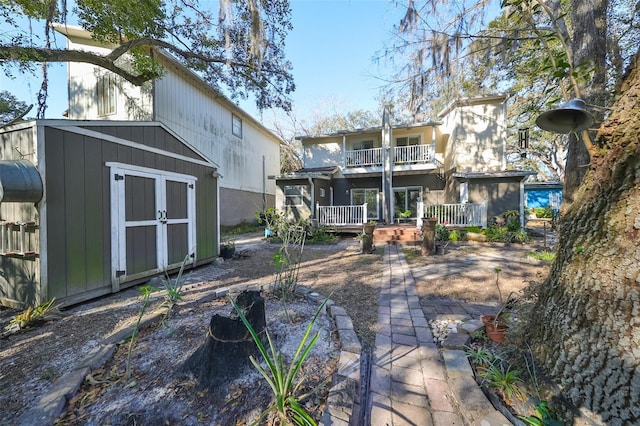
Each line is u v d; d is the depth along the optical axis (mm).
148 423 1525
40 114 8156
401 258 6879
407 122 12219
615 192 1460
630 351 1271
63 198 3385
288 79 10281
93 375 1941
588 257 1520
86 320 3047
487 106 11648
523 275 4984
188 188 5547
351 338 2447
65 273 3395
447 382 1979
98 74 9602
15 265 3398
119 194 4102
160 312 2980
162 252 4871
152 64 7941
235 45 8289
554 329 1643
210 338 1908
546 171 23047
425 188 13180
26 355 2309
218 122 13219
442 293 4059
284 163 24375
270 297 3566
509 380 1715
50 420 1527
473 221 10422
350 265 6145
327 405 1608
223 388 1760
